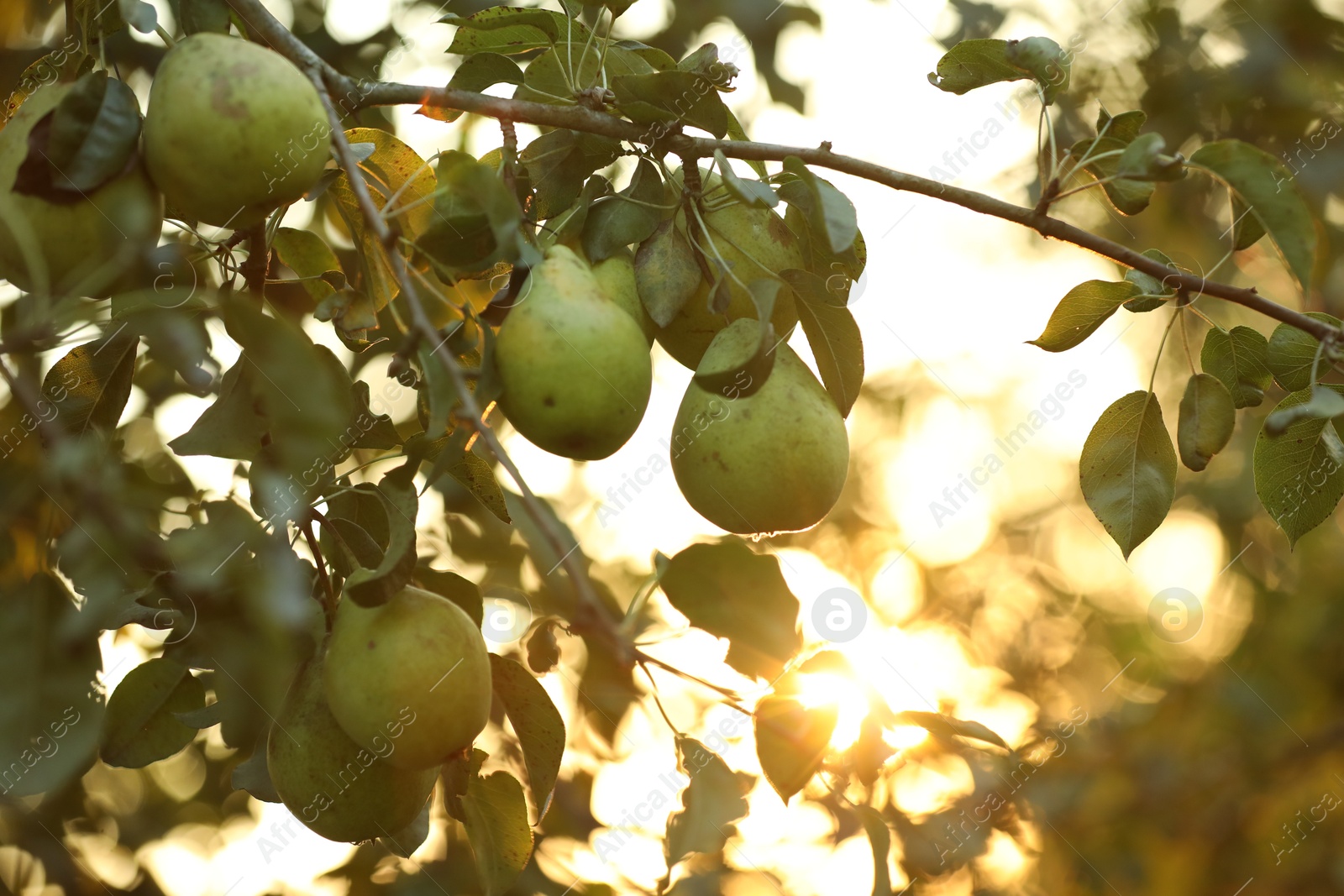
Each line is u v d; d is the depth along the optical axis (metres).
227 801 2.86
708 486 2.10
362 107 2.10
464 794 2.09
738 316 2.12
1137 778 4.37
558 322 2.05
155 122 2.03
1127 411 2.16
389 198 2.15
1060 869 4.16
